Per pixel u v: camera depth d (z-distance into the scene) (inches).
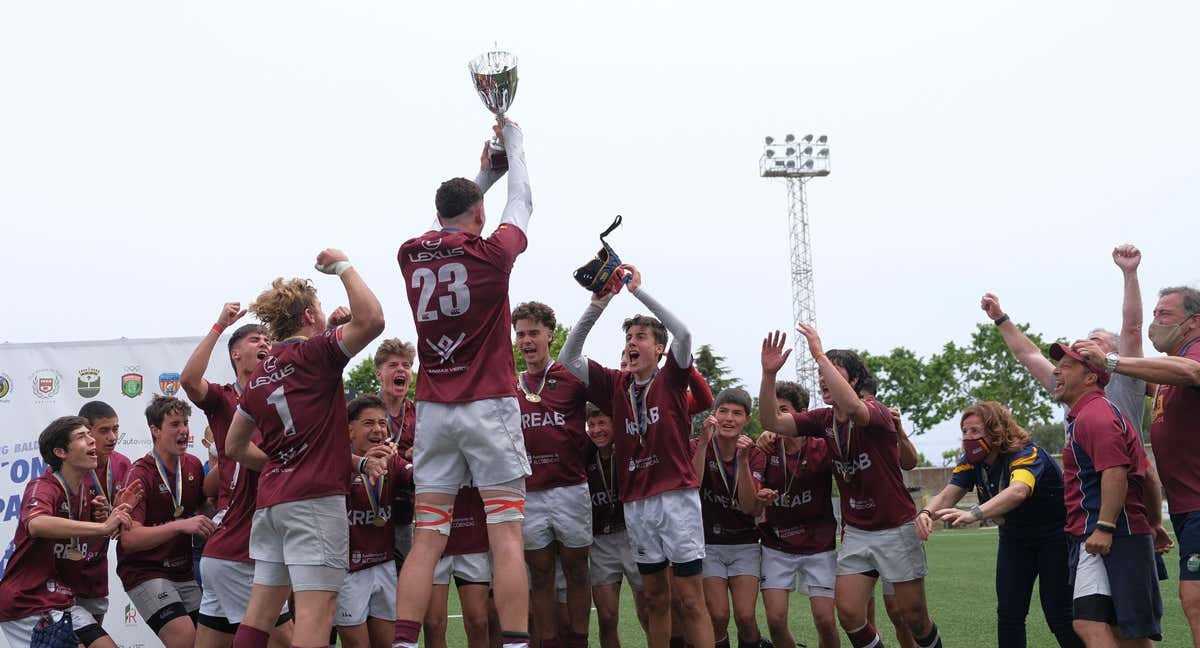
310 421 216.4
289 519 214.1
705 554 310.7
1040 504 292.4
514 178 235.1
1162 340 259.0
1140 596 241.1
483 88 234.2
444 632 309.9
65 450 294.4
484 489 216.7
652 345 300.5
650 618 304.3
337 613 289.6
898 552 302.7
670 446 291.9
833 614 320.8
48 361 414.6
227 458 280.5
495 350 218.1
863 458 303.6
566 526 315.3
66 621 284.7
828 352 327.0
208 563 254.4
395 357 321.4
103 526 275.9
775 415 313.3
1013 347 312.0
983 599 544.7
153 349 422.9
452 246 217.0
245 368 277.9
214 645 257.0
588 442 329.4
